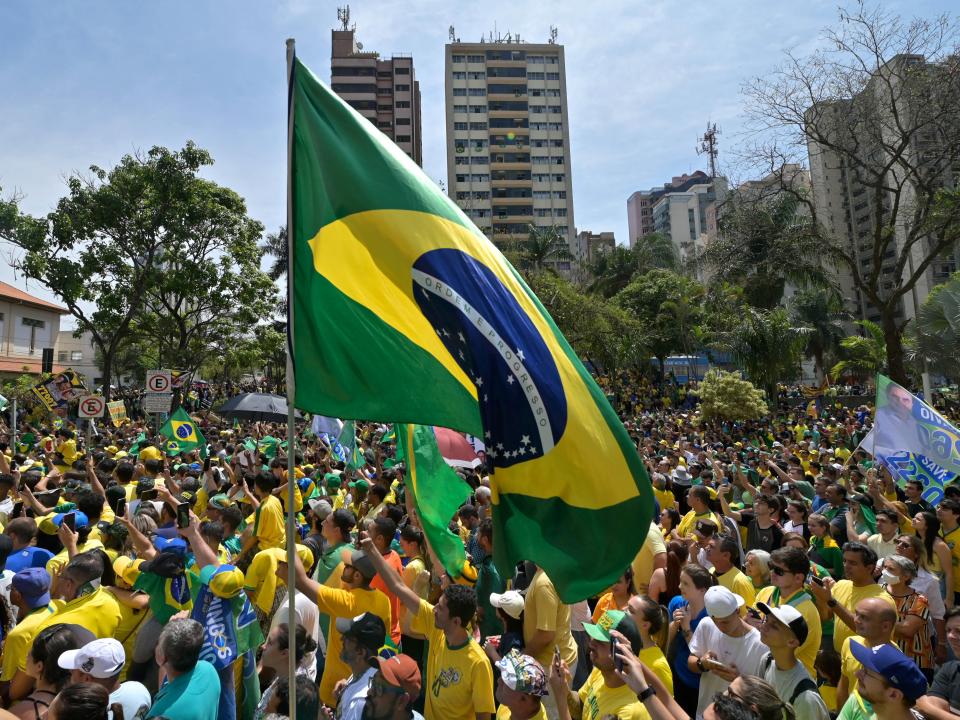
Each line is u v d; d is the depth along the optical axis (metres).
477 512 8.21
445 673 4.32
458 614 4.29
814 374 60.31
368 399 3.67
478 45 100.50
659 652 4.47
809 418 29.67
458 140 98.75
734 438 24.55
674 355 50.00
